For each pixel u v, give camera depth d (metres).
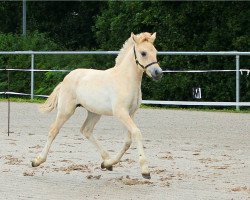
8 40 31.00
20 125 17.70
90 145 14.52
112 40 31.52
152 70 10.45
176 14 28.28
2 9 39.09
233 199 9.55
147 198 9.61
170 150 13.99
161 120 18.83
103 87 10.85
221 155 13.44
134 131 10.45
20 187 10.36
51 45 32.31
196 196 9.74
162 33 28.84
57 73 26.52
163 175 11.34
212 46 27.30
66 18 38.59
